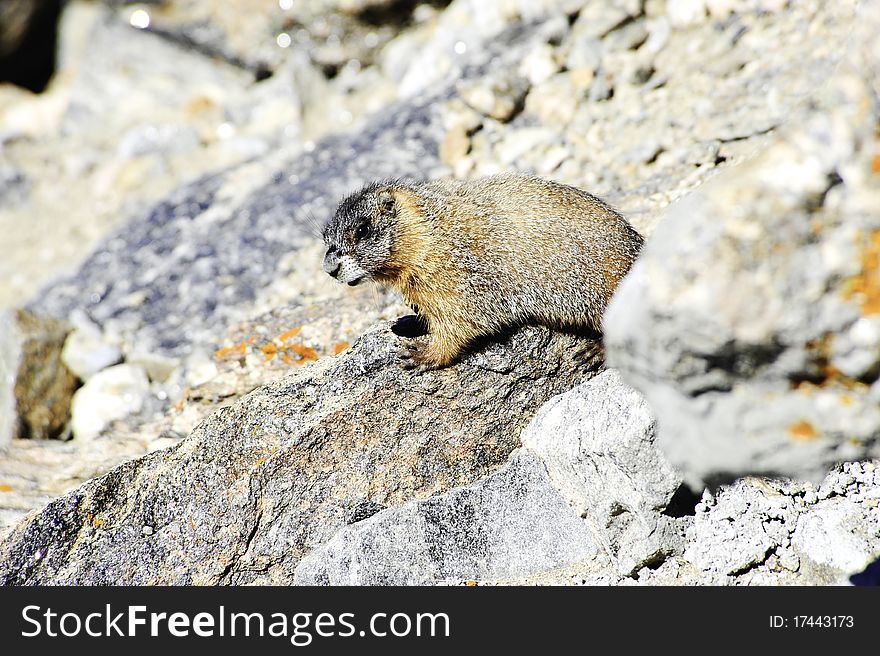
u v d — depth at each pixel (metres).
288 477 12.66
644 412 11.02
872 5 8.90
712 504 11.07
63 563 12.41
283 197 20.27
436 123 20.30
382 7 26.41
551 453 12.05
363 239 13.16
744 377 9.45
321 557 12.03
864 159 8.70
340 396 12.87
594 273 12.71
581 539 11.88
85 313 18.78
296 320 16.53
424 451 12.91
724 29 18.89
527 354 13.08
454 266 12.95
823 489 10.63
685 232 9.09
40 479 14.80
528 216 12.96
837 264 8.73
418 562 11.76
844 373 9.02
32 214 27.11
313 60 27.61
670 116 18.09
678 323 9.17
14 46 33.09
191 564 12.42
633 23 20.12
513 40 21.69
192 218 20.98
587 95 19.42
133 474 12.90
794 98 16.52
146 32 29.86
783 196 8.81
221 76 29.02
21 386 17.17
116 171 26.80
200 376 16.81
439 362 12.92
